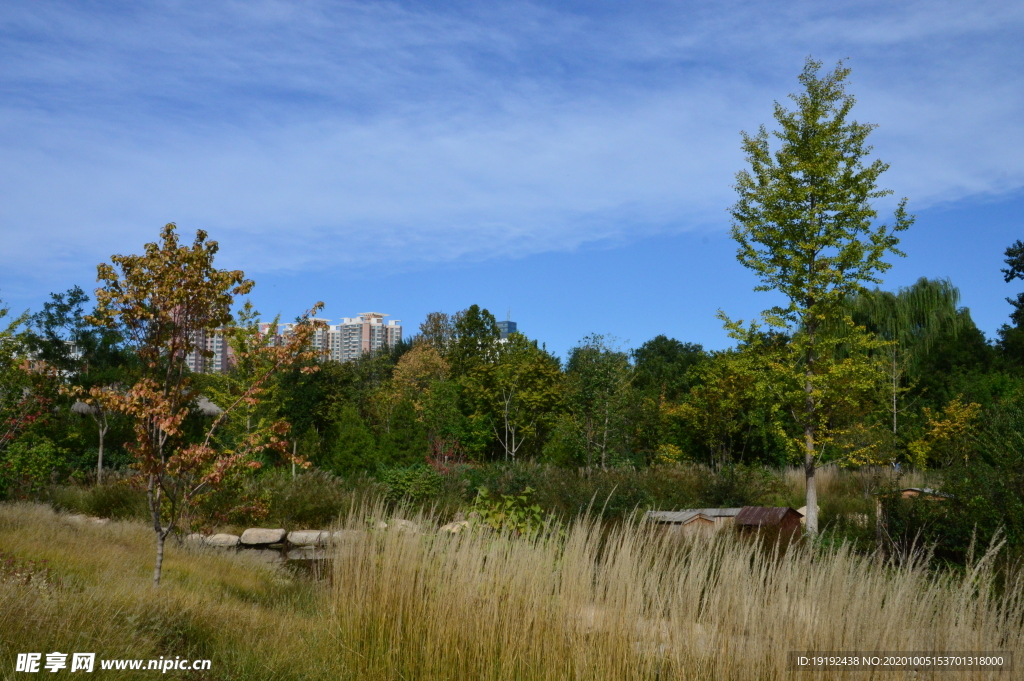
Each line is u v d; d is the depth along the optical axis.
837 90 16.47
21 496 15.44
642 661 4.57
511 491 17.66
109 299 7.54
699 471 20.19
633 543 5.14
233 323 8.38
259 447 8.13
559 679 4.73
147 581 7.55
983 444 10.12
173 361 7.93
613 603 4.78
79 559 8.47
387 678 5.20
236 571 10.10
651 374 38.09
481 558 5.52
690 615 4.55
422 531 6.11
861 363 16.19
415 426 24.78
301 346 8.35
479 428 29.00
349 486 18.72
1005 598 4.28
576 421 24.98
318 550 13.96
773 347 16.91
